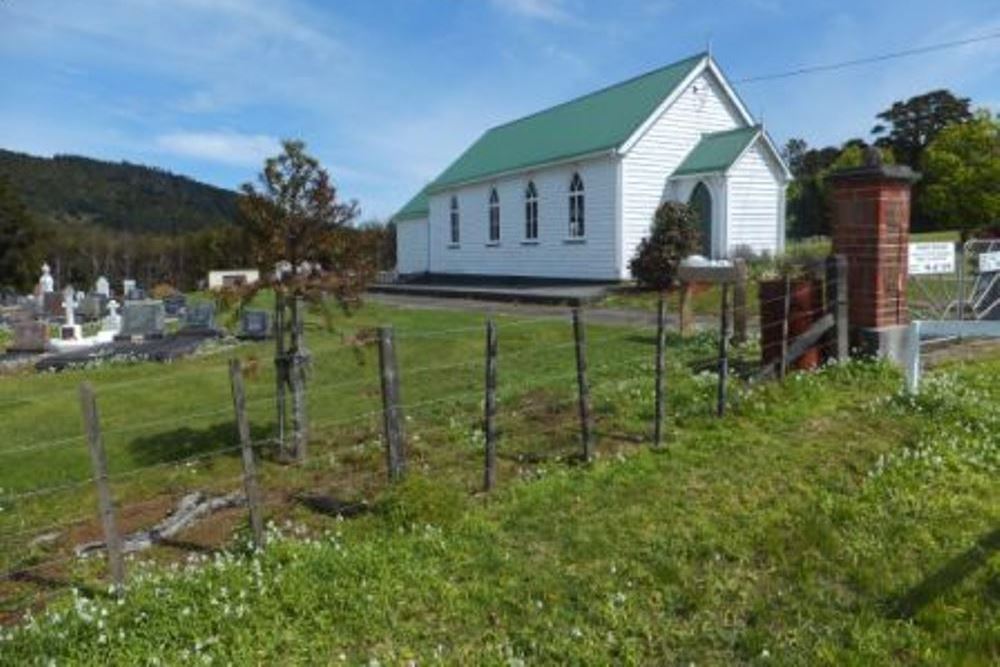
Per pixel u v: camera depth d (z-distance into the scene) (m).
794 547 5.59
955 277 14.88
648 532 5.78
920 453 7.02
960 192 42.41
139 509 7.09
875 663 4.41
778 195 26.80
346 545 5.55
